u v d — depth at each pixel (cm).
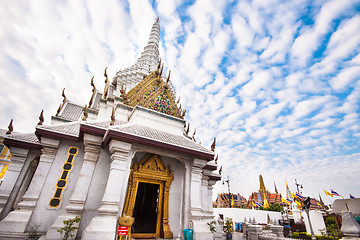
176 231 1038
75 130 1045
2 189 964
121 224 739
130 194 973
